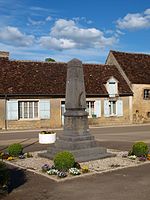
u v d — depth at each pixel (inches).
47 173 428.8
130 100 1396.4
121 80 1416.1
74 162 446.9
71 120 540.1
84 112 545.6
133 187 366.3
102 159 525.0
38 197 334.0
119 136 901.8
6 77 1173.7
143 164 486.6
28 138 865.5
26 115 1160.8
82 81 555.2
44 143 730.8
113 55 1501.0
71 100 546.0
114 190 355.9
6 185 343.9
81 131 538.0
